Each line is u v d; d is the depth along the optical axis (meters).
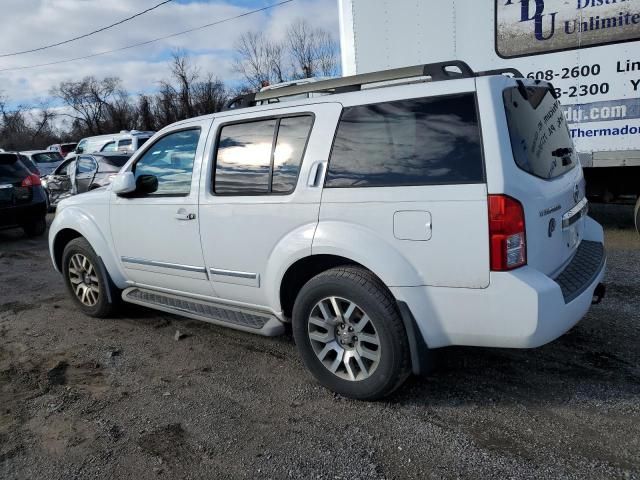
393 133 3.14
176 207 4.12
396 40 7.01
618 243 6.76
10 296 6.20
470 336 2.97
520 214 2.81
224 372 3.89
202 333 4.67
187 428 3.16
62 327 5.01
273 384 3.66
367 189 3.15
